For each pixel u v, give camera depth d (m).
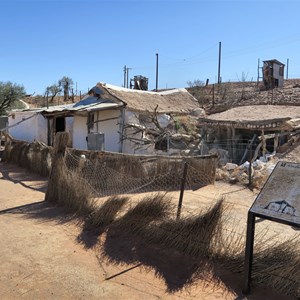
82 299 3.79
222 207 4.93
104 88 19.78
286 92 37.91
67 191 7.30
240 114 22.38
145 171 9.54
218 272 4.34
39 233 5.82
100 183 8.45
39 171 12.66
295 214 3.50
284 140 18.56
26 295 3.85
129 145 18.70
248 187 10.30
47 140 22.25
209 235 4.72
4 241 5.45
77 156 8.49
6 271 4.42
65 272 4.41
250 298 3.80
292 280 3.81
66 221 6.46
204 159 10.32
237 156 19.20
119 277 4.30
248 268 3.85
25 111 23.59
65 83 56.75
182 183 5.65
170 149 18.44
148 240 5.25
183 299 3.80
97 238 5.54
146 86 37.00
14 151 15.62
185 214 5.77
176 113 21.48
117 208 6.04
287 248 4.09
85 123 19.22
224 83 49.56
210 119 20.30
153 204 5.63
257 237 5.36
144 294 3.90
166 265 4.59
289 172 3.92
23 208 7.47
